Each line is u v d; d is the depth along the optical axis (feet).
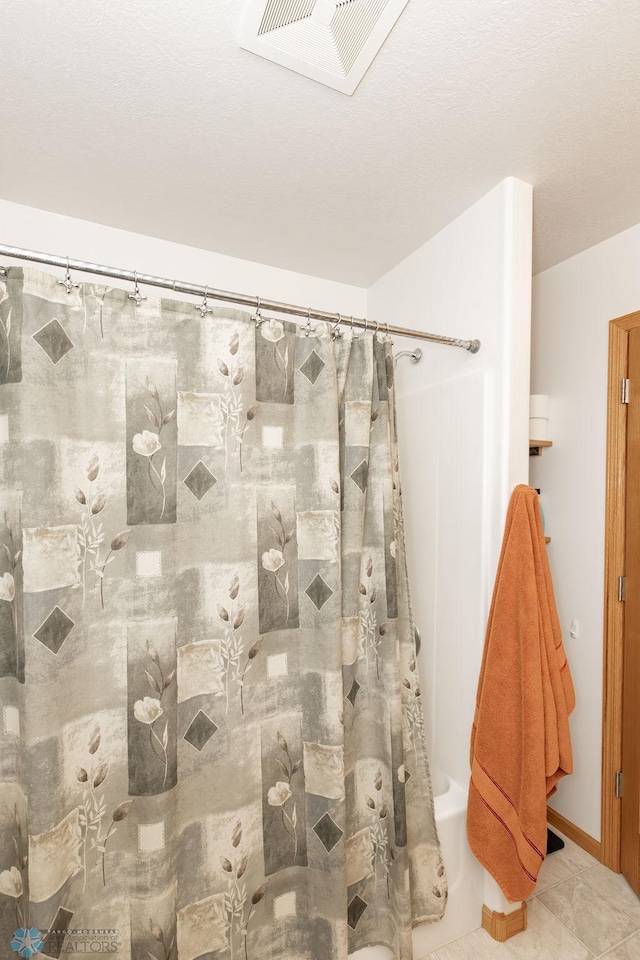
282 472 4.51
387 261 6.80
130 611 3.82
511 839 4.55
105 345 3.75
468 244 5.44
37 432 3.37
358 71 3.54
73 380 3.63
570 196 5.21
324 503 4.46
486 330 5.16
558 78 3.63
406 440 6.48
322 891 4.37
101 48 3.38
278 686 4.47
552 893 5.60
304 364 4.59
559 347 6.80
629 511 5.87
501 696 4.63
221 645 4.17
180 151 4.51
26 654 3.31
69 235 5.72
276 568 4.46
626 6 3.06
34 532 3.34
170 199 5.33
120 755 3.81
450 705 5.53
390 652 4.78
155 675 3.82
